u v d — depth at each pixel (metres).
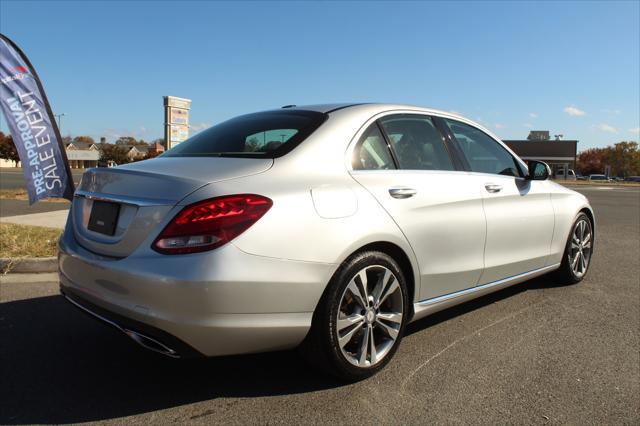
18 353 3.35
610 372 3.11
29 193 6.99
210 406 2.66
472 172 3.82
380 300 2.96
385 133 3.33
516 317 4.13
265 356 3.32
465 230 3.52
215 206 2.38
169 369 3.12
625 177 93.00
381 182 3.06
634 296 4.76
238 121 3.61
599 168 102.12
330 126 3.09
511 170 4.34
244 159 2.84
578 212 4.95
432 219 3.26
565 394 2.82
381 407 2.66
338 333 2.75
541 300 4.60
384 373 3.06
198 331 2.34
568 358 3.31
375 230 2.85
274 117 3.41
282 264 2.48
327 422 2.51
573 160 76.44
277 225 2.49
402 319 3.10
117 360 3.25
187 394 2.80
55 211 10.71
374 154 3.18
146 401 2.72
